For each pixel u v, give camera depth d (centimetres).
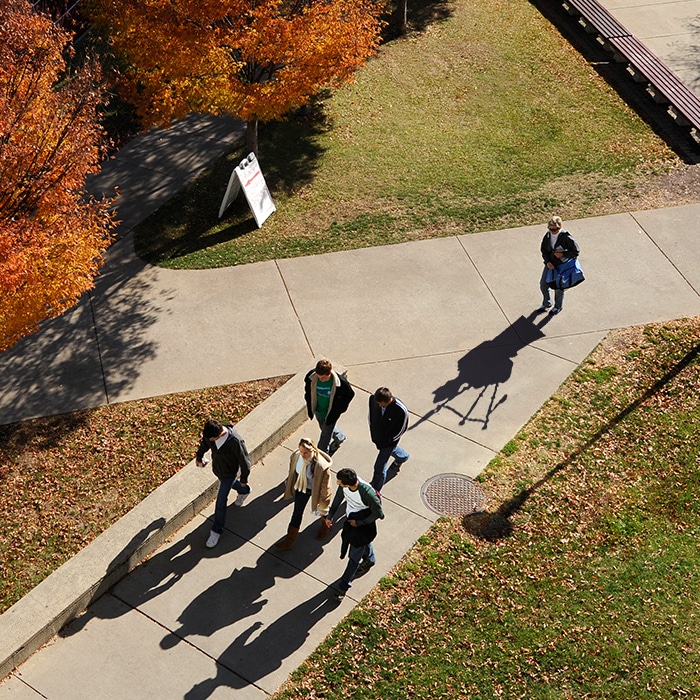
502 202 1619
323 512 1012
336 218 1577
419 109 1878
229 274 1450
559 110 1884
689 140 1781
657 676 898
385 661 912
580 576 1000
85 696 888
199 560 1023
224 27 1456
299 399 1200
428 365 1286
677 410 1220
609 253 1494
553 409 1221
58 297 1080
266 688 892
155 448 1156
